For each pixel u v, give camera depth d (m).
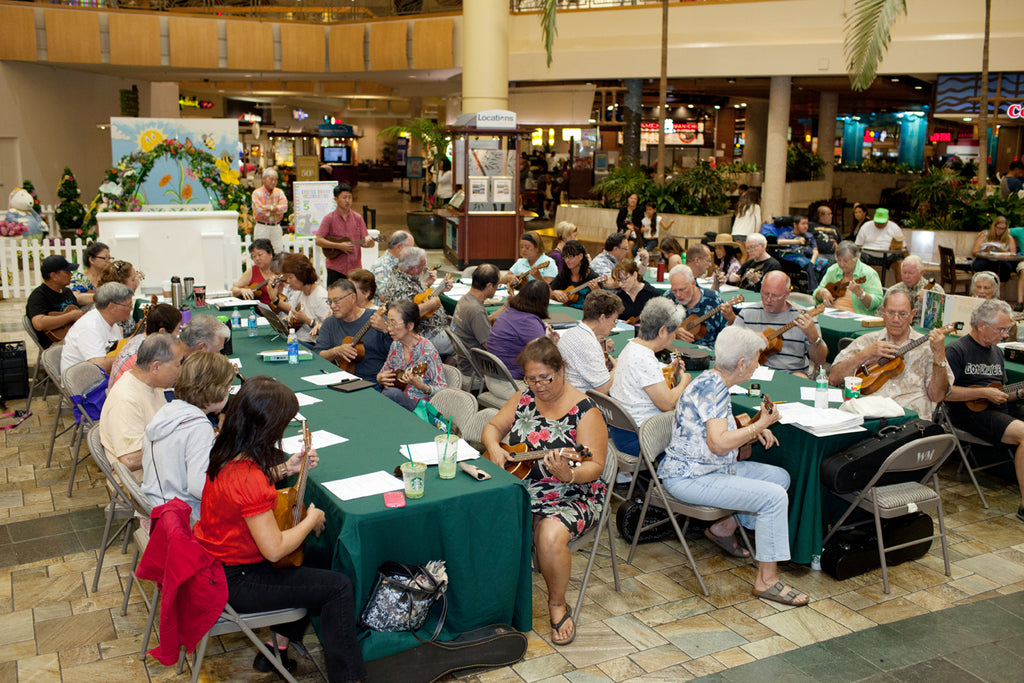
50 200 17.92
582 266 8.23
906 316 5.19
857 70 11.52
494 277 6.60
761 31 16.31
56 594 4.26
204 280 9.60
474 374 6.55
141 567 3.15
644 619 4.12
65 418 6.95
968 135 27.42
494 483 3.55
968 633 4.03
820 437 4.32
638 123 18.72
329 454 3.89
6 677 3.57
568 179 22.28
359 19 17.44
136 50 16.69
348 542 3.20
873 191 24.77
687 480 4.26
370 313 6.14
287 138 33.62
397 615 3.29
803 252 11.86
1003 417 5.34
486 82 15.69
